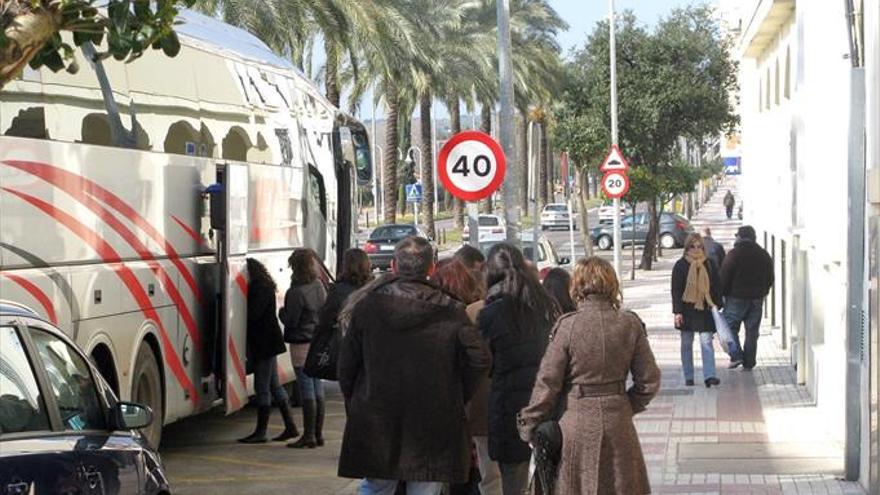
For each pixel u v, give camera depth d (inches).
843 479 581.0
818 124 827.4
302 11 1563.7
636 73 2276.1
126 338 585.6
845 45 672.4
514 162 801.6
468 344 394.3
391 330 392.8
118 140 589.9
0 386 295.0
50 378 318.7
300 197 874.8
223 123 725.9
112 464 323.0
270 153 808.3
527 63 2630.4
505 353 423.2
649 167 2319.1
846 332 587.5
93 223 560.4
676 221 3102.9
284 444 717.3
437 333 393.7
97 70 570.6
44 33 370.9
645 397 390.9
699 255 913.5
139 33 391.9
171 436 752.3
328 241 957.2
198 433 764.0
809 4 868.0
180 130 664.4
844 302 661.9
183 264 658.8
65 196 534.9
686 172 2375.7
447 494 456.8
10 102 490.9
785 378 956.6
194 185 678.5
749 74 1808.6
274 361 718.5
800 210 956.6
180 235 657.6
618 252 1706.4
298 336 687.1
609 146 2257.6
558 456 388.2
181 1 408.2
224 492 586.2
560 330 389.7
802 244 916.0
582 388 387.9
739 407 813.9
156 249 626.8
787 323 1135.0
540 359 423.8
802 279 922.7
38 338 322.7
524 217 4131.4
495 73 2630.4
